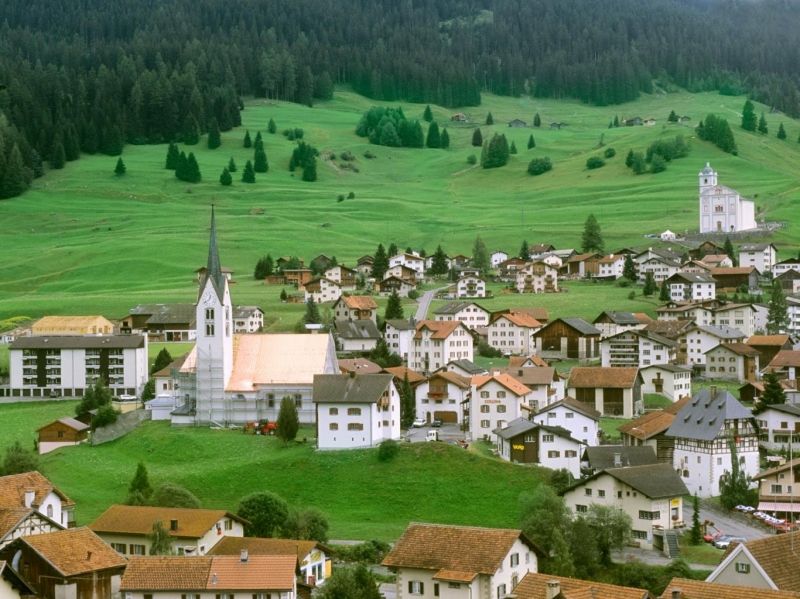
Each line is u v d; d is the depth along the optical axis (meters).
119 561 134.50
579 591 115.38
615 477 176.75
